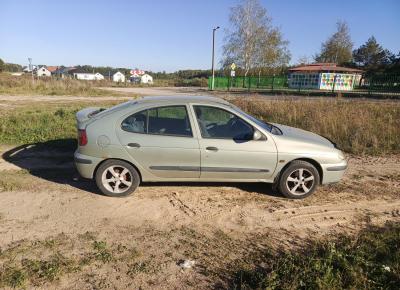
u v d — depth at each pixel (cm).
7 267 353
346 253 387
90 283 336
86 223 456
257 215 496
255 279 341
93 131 530
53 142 843
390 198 574
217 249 404
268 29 5956
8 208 491
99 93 3284
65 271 351
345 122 1062
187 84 6556
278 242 423
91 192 557
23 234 421
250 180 557
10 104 1975
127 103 573
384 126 1039
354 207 534
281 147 544
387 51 8206
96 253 385
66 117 1143
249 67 5947
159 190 574
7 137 881
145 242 414
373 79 3559
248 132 545
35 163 695
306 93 3450
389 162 788
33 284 331
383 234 433
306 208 525
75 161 544
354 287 326
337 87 4531
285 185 553
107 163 534
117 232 435
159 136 533
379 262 370
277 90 4294
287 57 6169
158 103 542
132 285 336
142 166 537
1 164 684
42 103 2081
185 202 532
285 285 322
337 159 559
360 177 676
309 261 359
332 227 467
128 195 546
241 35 5878
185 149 532
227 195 564
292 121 1171
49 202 516
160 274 354
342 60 7650
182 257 385
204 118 543
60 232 430
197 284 340
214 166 541
